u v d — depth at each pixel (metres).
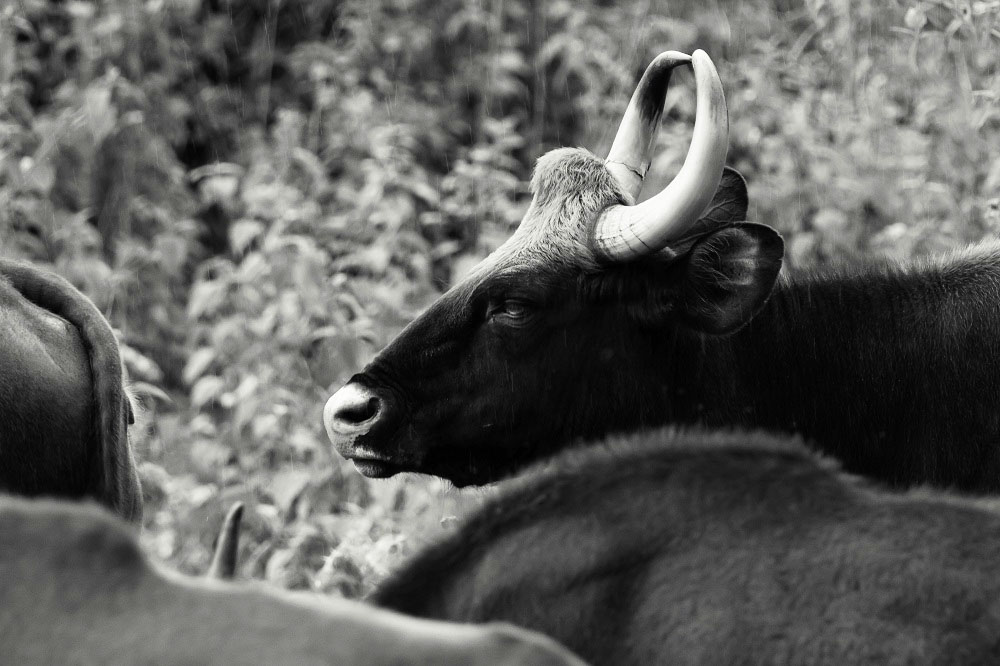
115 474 16.12
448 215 31.59
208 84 39.75
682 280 16.25
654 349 16.62
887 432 17.20
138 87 36.25
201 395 25.34
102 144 34.84
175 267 29.50
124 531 9.24
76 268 28.41
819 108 30.80
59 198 34.03
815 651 9.60
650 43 36.50
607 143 33.34
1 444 15.34
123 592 8.88
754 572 9.95
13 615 8.85
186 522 22.91
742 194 17.61
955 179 27.34
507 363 16.45
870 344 17.23
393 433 16.55
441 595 10.64
